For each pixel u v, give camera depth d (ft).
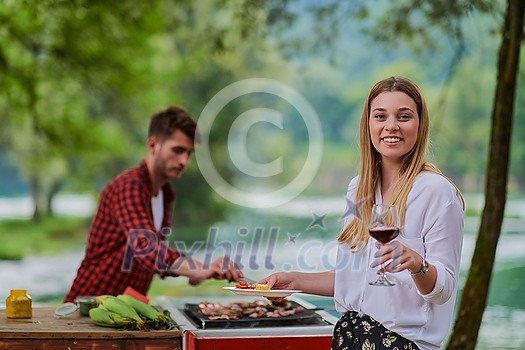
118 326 15.39
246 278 18.35
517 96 105.40
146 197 18.76
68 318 16.57
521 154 107.86
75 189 91.15
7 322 16.02
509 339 32.63
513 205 94.94
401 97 12.50
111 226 18.72
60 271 62.08
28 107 59.98
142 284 19.25
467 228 70.95
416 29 43.32
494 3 37.09
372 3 47.19
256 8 45.57
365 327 12.57
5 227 90.63
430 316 12.17
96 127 68.54
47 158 80.02
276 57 95.96
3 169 110.73
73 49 56.65
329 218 84.84
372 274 12.57
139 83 63.46
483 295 25.89
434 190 12.09
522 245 62.64
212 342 14.76
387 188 12.94
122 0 54.65
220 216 93.97
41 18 53.42
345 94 118.52
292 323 15.88
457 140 106.22
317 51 48.42
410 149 12.54
